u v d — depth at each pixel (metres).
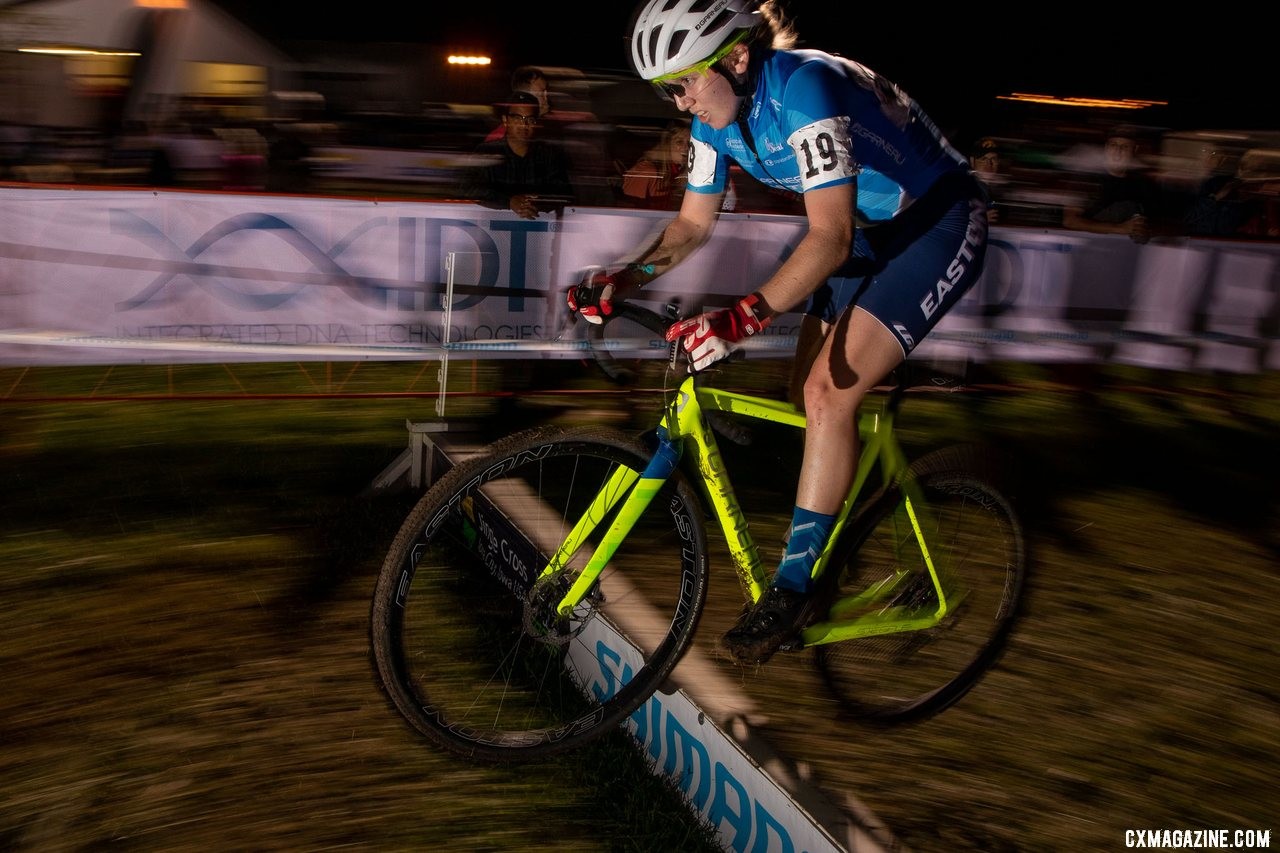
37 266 4.14
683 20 1.86
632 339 4.74
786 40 2.04
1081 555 3.41
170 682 2.39
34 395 4.42
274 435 4.02
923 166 2.16
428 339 4.61
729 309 1.86
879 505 2.27
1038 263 5.07
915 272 2.09
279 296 4.43
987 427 4.68
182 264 4.29
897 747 2.34
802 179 1.94
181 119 7.92
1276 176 6.27
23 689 2.33
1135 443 4.66
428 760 2.18
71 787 2.04
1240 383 5.57
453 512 1.94
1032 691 2.60
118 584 2.81
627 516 2.08
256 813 2.00
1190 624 3.02
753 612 2.08
